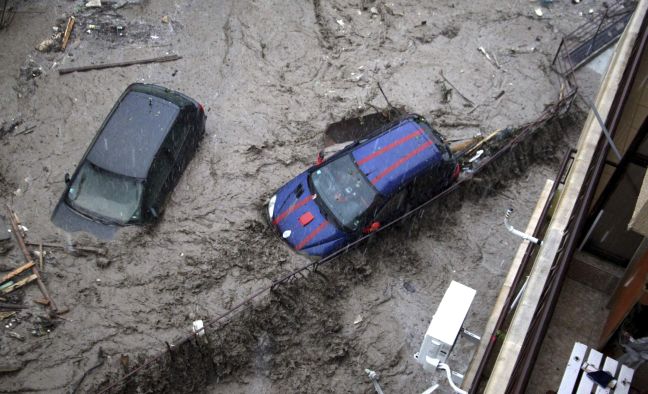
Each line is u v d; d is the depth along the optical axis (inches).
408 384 418.9
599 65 609.3
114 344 404.8
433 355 257.8
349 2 647.8
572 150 325.7
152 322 416.5
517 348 229.8
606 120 286.5
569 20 654.5
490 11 658.2
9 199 466.3
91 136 517.3
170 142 472.4
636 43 332.8
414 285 463.8
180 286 433.7
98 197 454.9
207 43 594.2
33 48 568.1
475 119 564.4
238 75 575.2
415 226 486.6
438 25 639.8
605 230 287.6
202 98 554.9
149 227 456.1
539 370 266.8
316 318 434.9
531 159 549.6
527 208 521.7
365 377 418.6
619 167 274.8
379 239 469.7
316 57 599.5
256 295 414.3
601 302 289.4
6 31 576.7
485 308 457.1
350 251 458.9
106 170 453.7
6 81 544.4
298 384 411.8
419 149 474.3
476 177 520.4
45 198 469.1
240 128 536.4
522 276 314.8
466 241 493.7
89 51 572.7
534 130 550.9
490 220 509.7
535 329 220.5
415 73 594.9
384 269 467.2
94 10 601.3
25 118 523.5
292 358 420.5
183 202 481.7
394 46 617.3
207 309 424.5
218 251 454.3
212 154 515.8
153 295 428.1
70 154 503.8
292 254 452.4
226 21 613.0
